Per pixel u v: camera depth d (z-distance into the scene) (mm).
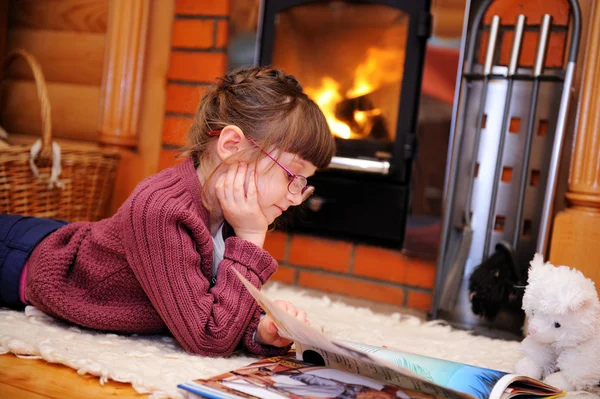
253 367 888
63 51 2193
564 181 1559
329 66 1842
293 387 805
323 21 1845
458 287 1604
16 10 2277
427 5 1716
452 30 1666
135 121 2059
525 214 1565
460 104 1604
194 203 1033
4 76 2291
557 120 1500
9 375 866
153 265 968
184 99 1996
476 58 1629
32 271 1105
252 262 1003
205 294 976
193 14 1981
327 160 1080
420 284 1761
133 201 990
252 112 1034
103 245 1052
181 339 976
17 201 1660
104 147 2068
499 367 1174
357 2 1796
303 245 1902
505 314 1536
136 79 2049
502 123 1565
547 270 1005
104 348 981
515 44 1540
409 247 1743
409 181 1753
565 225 1438
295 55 1879
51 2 2217
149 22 2051
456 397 758
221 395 756
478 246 1601
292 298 1657
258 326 1019
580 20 1469
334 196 1812
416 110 1743
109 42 2057
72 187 1808
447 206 1620
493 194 1562
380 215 1771
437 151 1697
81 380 868
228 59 1940
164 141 2037
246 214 1013
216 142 1059
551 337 997
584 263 1418
